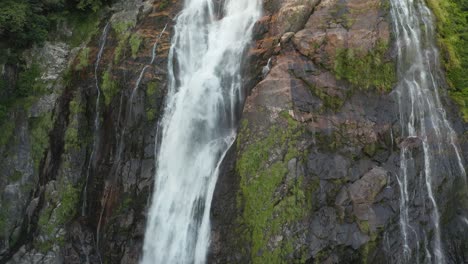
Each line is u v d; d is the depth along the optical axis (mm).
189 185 13258
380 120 12375
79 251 14312
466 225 12352
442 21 14195
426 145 12430
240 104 13648
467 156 12766
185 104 14234
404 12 13500
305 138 11953
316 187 11531
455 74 13750
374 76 12727
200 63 15094
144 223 13500
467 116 13148
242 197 12039
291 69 12789
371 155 12039
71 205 15109
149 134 14383
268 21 14398
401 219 11594
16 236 15133
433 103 13039
